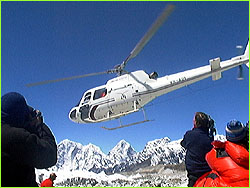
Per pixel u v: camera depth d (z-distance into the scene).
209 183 4.41
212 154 4.51
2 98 3.59
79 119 22.11
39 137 3.73
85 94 22.22
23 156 3.40
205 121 5.21
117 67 21.27
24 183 3.45
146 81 21.22
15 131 3.39
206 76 21.02
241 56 21.44
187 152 5.19
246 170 4.17
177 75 21.16
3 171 3.36
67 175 134.25
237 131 4.30
